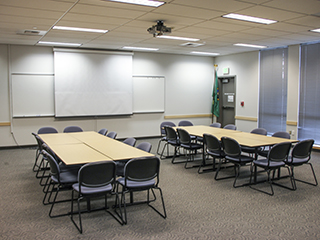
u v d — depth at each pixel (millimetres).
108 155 3812
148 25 5195
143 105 9109
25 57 7559
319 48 6906
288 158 4664
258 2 3824
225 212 3564
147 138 9266
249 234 3004
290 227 3164
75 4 3891
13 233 3018
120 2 3820
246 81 8906
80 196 3133
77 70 8039
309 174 5211
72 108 8062
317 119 7098
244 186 4594
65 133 5988
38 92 7758
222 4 3918
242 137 5301
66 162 3418
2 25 5152
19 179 4953
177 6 4012
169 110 9547
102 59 8320
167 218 3391
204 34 6055
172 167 5793
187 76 9727
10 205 3787
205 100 10141
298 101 7465
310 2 3824
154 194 4043
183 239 2900
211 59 10109
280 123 8000
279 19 4742
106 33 5941
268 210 3629
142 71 9000
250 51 8672
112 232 3047
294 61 7430
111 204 3824
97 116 8453
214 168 5527
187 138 5703
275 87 8039
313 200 3977
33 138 7801
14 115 7547
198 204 3828
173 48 8141
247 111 8938
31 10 4172
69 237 2938
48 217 3416
